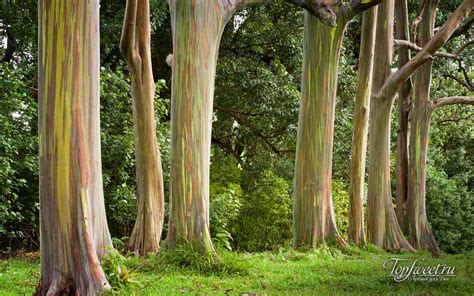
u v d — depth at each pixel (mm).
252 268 10969
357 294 8609
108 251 7469
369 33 18078
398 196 22219
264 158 24188
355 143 18219
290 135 22844
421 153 21656
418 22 21594
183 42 11656
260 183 21828
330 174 15875
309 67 15688
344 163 23297
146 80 13938
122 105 17719
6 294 7988
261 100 22547
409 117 22219
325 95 15633
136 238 13844
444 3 26000
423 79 21641
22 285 8812
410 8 25969
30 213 15617
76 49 7312
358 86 18328
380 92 19375
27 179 15836
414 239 21422
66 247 7199
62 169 7227
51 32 7285
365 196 23984
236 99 23250
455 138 31656
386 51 19578
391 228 19281
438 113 29188
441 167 28688
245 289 8883
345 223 21578
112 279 7496
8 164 13898
